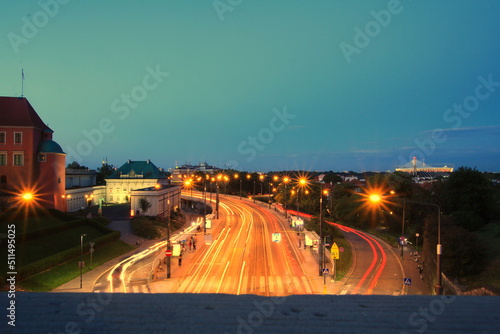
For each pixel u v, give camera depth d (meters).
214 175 154.25
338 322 3.90
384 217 77.81
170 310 4.13
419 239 59.62
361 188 99.44
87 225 56.88
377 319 3.93
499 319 3.97
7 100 68.50
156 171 117.75
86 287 34.09
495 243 41.84
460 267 36.03
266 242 56.97
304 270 40.66
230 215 88.75
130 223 68.19
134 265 43.38
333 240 58.62
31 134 66.50
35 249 41.31
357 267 44.34
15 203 57.47
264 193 161.50
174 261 45.06
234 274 38.81
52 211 55.88
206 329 3.67
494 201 55.19
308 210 103.81
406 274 41.53
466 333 3.68
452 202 57.25
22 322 3.80
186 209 120.62
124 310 4.07
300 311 4.10
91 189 96.56
